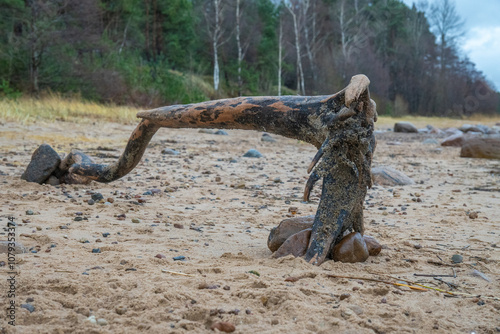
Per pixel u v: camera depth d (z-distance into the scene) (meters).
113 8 37.97
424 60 65.94
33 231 4.62
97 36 29.94
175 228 5.14
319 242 3.91
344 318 2.77
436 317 2.88
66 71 27.31
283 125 4.08
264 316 2.78
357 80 3.55
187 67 44.34
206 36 47.16
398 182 9.27
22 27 27.09
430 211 6.61
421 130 30.44
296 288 3.16
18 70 26.27
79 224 5.03
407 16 67.81
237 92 46.69
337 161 3.83
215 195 7.52
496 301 3.17
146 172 9.52
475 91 66.50
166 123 4.85
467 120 60.34
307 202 7.18
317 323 2.68
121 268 3.57
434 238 5.00
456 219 6.05
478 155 14.82
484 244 4.76
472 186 9.21
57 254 3.88
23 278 3.22
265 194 7.76
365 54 52.34
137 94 30.84
